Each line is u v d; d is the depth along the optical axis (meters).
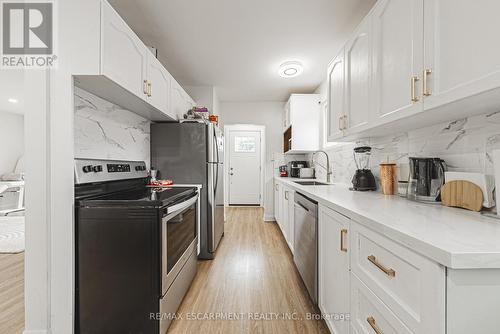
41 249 1.32
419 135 1.50
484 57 0.75
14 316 1.62
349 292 1.14
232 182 5.57
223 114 4.85
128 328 1.37
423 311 0.66
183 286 1.85
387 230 0.81
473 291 0.59
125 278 1.37
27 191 1.31
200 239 2.68
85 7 1.31
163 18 2.05
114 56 1.43
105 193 1.72
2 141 5.66
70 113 1.33
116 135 2.03
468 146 1.16
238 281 2.15
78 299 1.37
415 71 1.05
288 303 1.80
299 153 4.50
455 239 0.66
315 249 1.65
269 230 3.84
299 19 2.07
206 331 1.50
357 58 1.62
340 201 1.38
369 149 1.90
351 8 1.92
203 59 2.85
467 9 0.81
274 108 4.85
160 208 1.37
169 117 2.53
